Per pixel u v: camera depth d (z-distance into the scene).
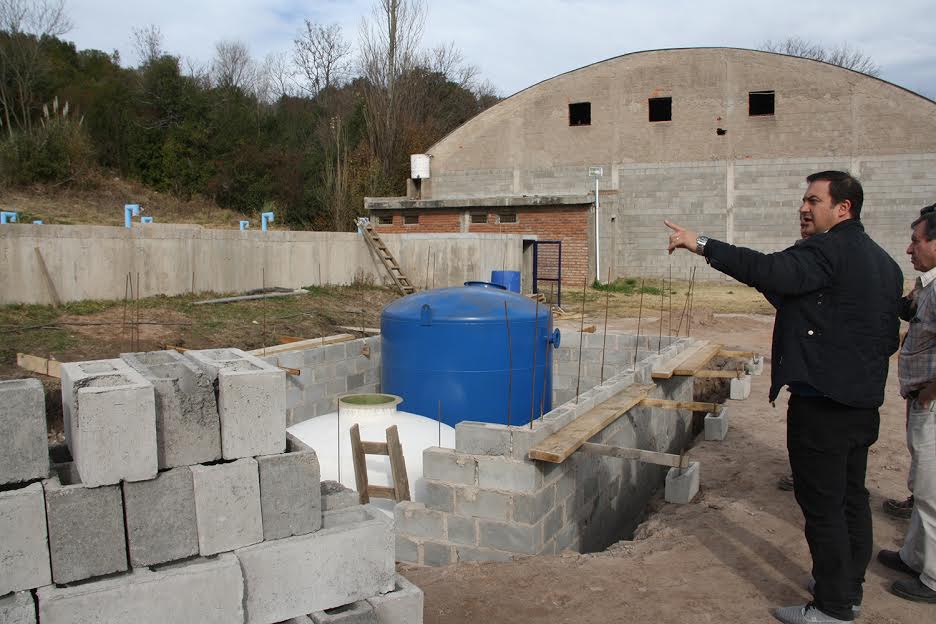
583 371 9.37
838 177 3.22
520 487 4.48
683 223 24.69
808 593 3.75
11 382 2.33
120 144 32.12
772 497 5.32
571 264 23.05
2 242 9.91
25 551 2.16
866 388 3.04
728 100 24.17
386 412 5.75
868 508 3.40
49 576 2.20
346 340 9.47
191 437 2.44
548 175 26.08
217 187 32.06
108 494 2.27
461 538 4.64
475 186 26.95
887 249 23.00
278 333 11.21
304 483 2.57
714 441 7.00
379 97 34.25
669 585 3.88
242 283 13.77
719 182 24.36
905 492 5.24
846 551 3.19
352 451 5.02
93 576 2.27
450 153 27.16
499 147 26.62
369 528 2.66
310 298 14.32
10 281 10.02
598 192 23.83
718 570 4.06
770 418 7.88
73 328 9.56
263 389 2.53
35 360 6.98
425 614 3.60
